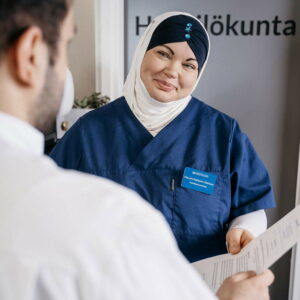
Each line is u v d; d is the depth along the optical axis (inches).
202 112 47.9
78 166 47.2
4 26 14.0
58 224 12.5
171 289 13.3
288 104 75.9
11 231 12.4
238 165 45.3
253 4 72.7
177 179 44.7
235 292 22.9
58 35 15.3
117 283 12.1
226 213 45.1
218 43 74.8
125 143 46.6
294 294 75.9
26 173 13.7
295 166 78.2
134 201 14.2
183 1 73.7
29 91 15.1
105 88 72.7
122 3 72.6
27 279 11.9
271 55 74.4
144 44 46.8
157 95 45.1
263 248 32.8
